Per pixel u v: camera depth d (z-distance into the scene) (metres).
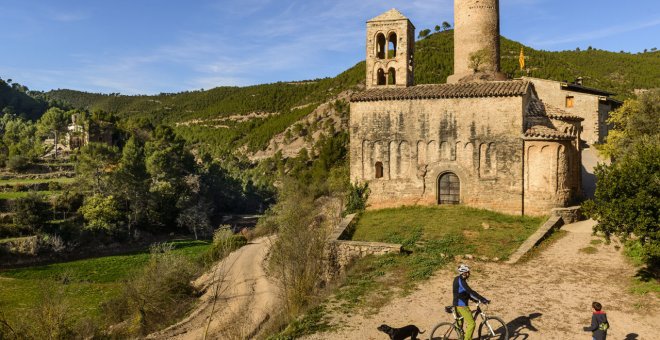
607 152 40.03
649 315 15.36
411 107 33.47
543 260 22.12
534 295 17.66
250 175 140.75
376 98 34.06
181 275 36.03
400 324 15.40
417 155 33.31
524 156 30.56
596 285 18.50
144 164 90.06
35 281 49.59
